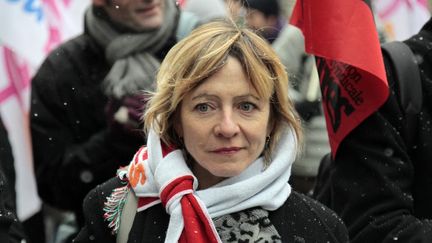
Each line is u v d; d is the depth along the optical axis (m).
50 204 4.83
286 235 2.85
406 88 3.54
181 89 2.75
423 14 6.15
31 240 5.28
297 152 2.94
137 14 4.58
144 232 2.86
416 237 3.36
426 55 3.60
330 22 3.55
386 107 3.53
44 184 4.77
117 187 2.99
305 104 4.85
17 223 3.48
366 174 3.50
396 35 6.15
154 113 2.84
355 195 3.50
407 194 3.49
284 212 2.88
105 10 4.62
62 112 4.71
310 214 2.92
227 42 2.74
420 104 3.54
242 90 2.74
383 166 3.48
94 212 2.97
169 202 2.78
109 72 4.65
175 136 2.89
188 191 2.78
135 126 4.54
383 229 3.41
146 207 2.87
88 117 4.69
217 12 4.78
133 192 2.92
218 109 2.76
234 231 2.79
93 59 4.70
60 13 5.34
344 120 3.57
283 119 2.89
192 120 2.76
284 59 4.89
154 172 2.85
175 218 2.77
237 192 2.79
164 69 2.82
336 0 3.54
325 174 3.83
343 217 3.54
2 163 3.65
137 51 4.61
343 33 3.53
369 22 3.52
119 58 4.61
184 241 2.77
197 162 2.85
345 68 3.59
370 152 3.50
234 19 2.94
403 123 3.53
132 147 4.58
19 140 5.14
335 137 3.61
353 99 3.54
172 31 4.62
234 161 2.76
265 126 2.79
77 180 4.65
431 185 3.56
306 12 3.65
